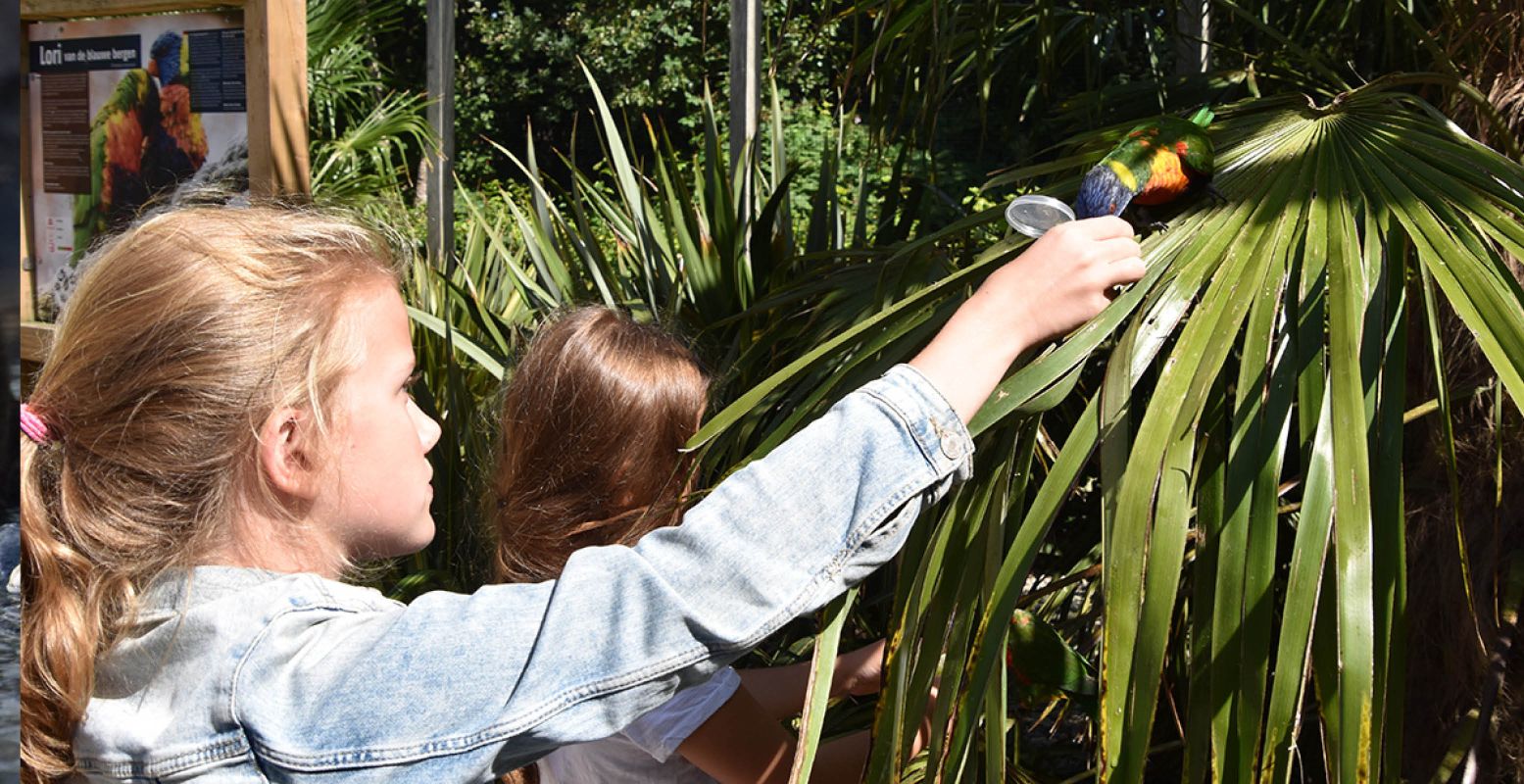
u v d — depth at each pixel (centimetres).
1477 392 150
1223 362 103
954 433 79
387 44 864
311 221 85
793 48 784
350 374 80
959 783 110
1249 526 99
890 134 304
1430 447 158
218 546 78
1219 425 108
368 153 649
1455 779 143
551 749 72
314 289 80
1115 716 91
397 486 83
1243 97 250
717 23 1083
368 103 740
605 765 123
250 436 77
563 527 139
